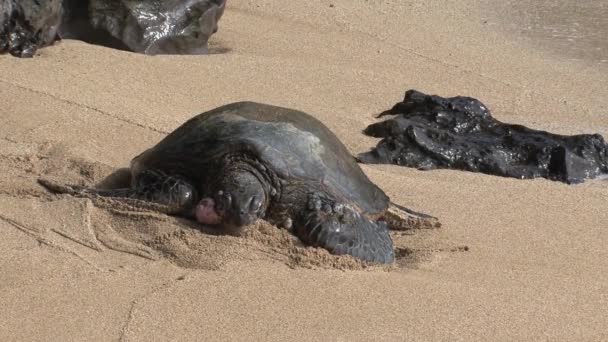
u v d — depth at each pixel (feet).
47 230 21.85
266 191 22.13
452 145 32.40
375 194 24.45
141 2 40.27
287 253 21.21
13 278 19.79
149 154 24.13
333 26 49.70
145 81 35.88
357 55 44.98
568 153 32.19
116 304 18.99
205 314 18.80
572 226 26.20
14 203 23.26
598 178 32.27
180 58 39.60
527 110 39.99
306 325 18.67
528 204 27.99
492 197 28.37
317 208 21.89
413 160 31.68
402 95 39.40
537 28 53.06
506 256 23.43
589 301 20.92
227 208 21.31
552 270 22.70
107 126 30.01
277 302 19.43
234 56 41.22
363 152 32.24
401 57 45.50
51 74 34.53
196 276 20.18
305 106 36.27
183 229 21.52
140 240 21.50
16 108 30.53
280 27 48.55
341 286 20.31
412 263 22.50
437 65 44.86
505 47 49.19
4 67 34.53
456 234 24.77
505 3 57.93
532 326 19.43
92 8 39.75
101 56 37.65
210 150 22.75
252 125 23.21
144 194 22.54
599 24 54.08
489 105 40.14
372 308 19.52
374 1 55.93
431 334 18.67
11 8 36.24
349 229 21.77
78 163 26.55
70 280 19.84
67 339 17.71
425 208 26.76
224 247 21.04
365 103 38.01
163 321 18.47
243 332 18.28
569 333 19.25
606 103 41.70
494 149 32.40
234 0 52.95
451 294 20.54
